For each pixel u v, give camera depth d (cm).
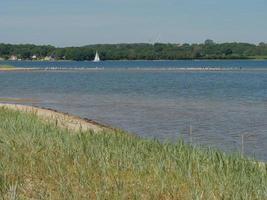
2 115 2266
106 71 15075
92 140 1465
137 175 1041
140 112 3769
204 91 6400
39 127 1703
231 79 9912
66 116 3006
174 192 914
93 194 895
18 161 1137
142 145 1419
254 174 1090
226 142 2356
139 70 15888
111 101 4825
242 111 3847
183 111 3844
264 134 2611
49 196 874
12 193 848
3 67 17500
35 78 10250
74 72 14212
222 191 914
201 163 1178
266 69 16438
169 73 13412
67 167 1092
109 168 1080
